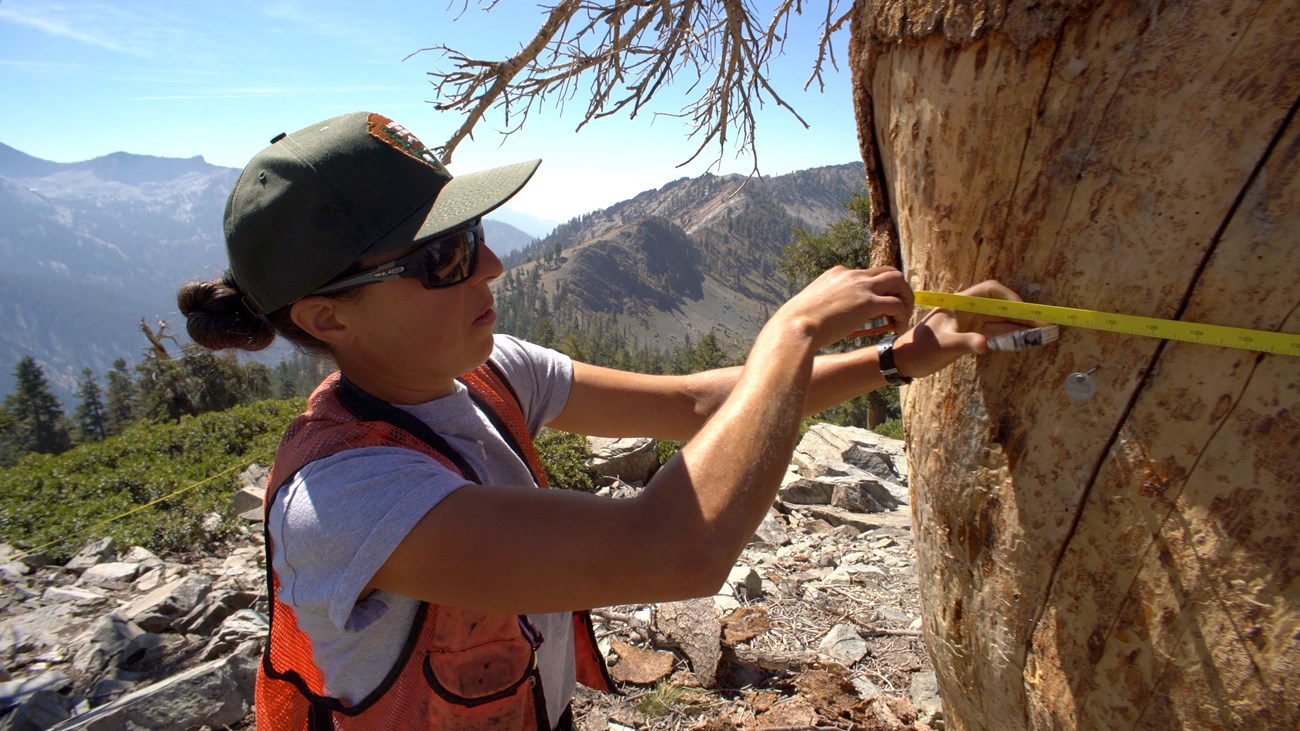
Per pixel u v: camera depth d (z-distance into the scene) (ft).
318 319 3.37
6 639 14.17
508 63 9.67
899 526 19.44
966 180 3.83
